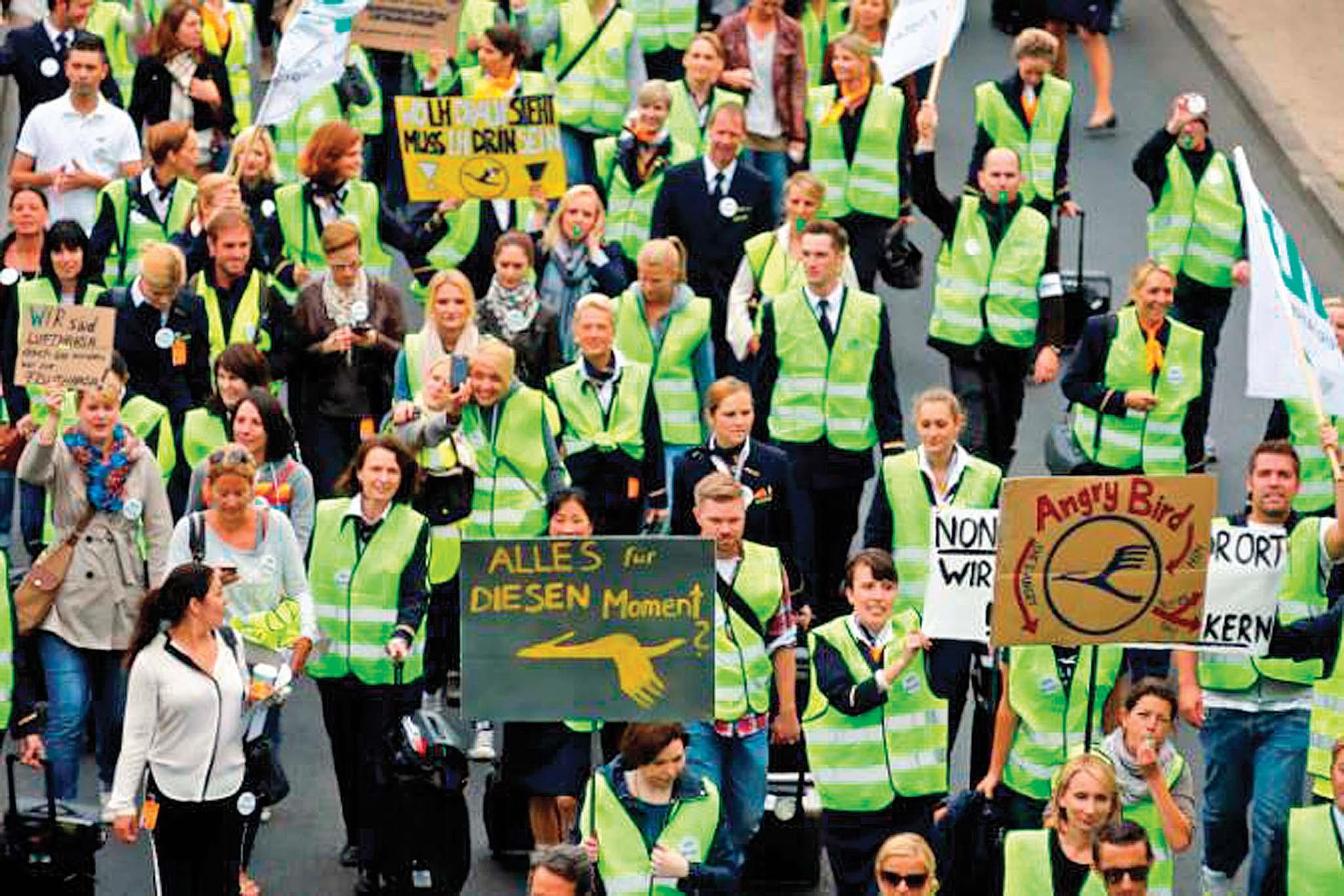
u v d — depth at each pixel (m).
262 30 69.69
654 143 55.47
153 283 48.34
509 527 46.16
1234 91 71.12
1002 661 41.12
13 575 47.66
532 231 54.66
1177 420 49.44
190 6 59.25
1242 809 42.41
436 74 56.47
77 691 43.38
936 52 54.25
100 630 43.44
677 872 38.44
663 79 64.06
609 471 47.19
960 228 52.88
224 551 41.62
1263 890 39.47
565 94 59.72
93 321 43.69
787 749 43.50
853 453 48.72
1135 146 68.12
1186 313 56.19
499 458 46.12
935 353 60.69
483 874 43.69
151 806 39.56
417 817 41.47
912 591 45.25
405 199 56.50
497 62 55.72
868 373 48.50
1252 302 41.34
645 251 49.16
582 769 42.19
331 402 49.31
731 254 53.31
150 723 39.41
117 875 43.81
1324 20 74.56
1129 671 46.78
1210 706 42.03
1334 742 40.84
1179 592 37.81
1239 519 41.84
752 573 41.19
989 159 52.56
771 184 54.56
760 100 57.81
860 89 56.72
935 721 41.25
